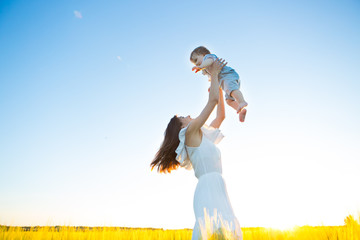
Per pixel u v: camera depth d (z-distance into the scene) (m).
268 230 2.64
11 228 2.77
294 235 2.44
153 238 3.29
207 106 1.97
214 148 2.00
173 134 2.26
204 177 1.88
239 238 1.63
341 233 1.84
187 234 3.37
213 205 1.71
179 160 2.10
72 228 3.01
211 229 1.51
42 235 2.85
